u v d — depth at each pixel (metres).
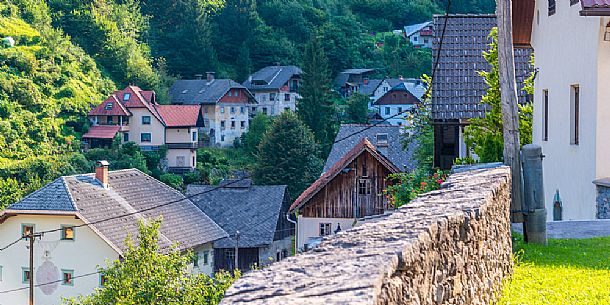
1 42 108.94
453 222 8.48
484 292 10.44
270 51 143.62
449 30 35.59
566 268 14.12
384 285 5.71
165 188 52.38
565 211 25.47
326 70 105.38
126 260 28.16
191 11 138.12
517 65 35.03
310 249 6.81
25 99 99.94
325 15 156.50
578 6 23.92
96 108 104.31
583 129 23.56
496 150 27.86
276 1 153.62
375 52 153.38
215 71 136.50
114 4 134.50
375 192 40.62
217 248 60.22
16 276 45.91
